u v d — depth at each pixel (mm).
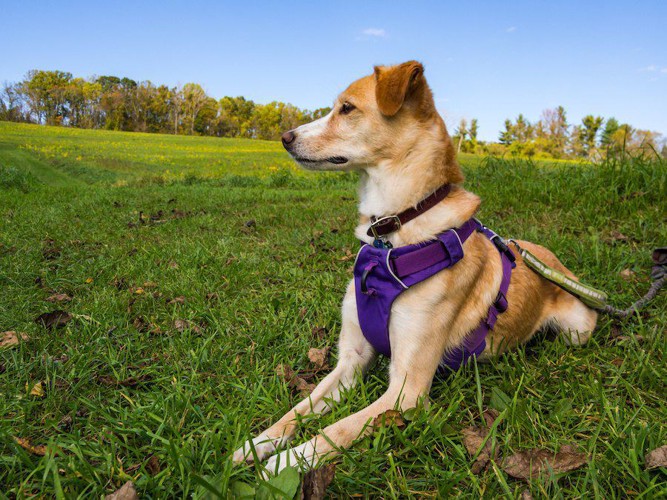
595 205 1670
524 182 2092
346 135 757
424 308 672
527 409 649
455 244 686
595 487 509
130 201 2852
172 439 576
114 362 791
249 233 1802
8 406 671
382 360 810
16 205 2619
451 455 599
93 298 1085
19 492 505
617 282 1102
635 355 776
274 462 568
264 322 969
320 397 681
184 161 8383
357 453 579
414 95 717
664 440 587
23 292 1118
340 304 1035
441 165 720
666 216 1545
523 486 546
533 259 838
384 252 689
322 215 2123
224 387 732
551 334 910
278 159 9344
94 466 567
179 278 1203
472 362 776
